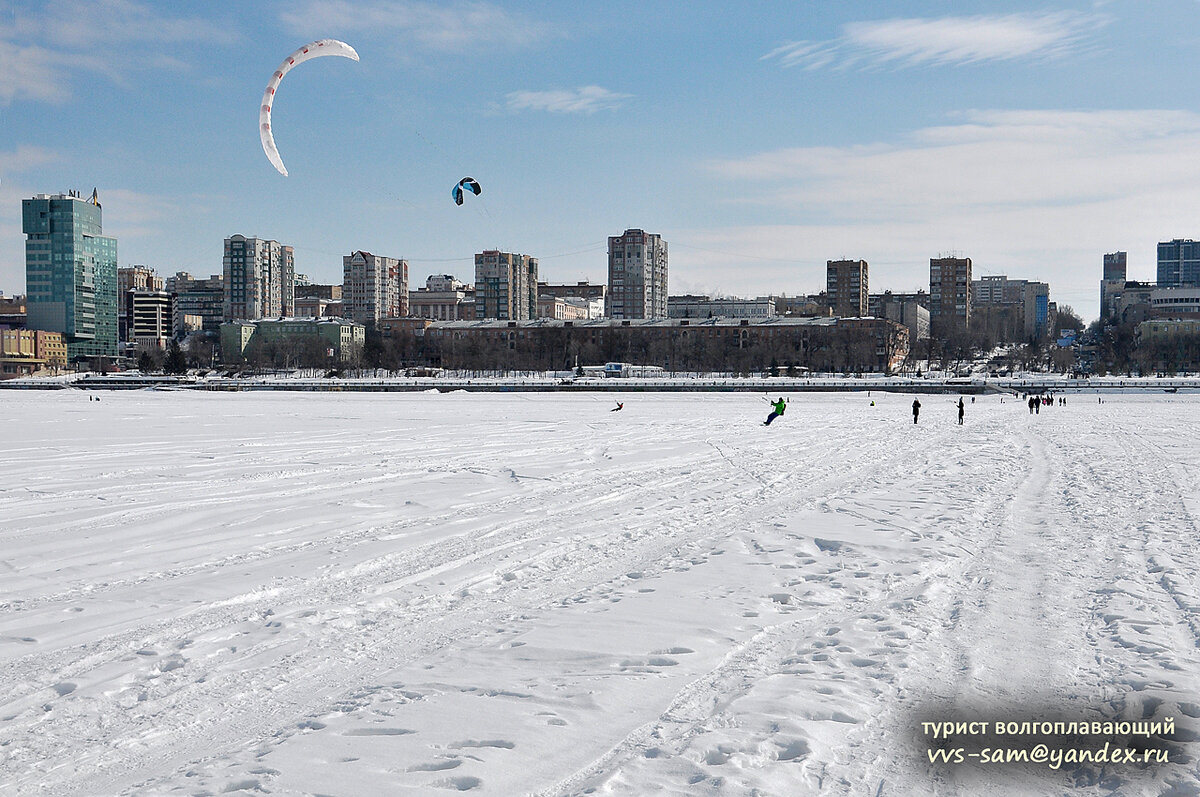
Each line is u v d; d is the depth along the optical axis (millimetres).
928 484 22953
